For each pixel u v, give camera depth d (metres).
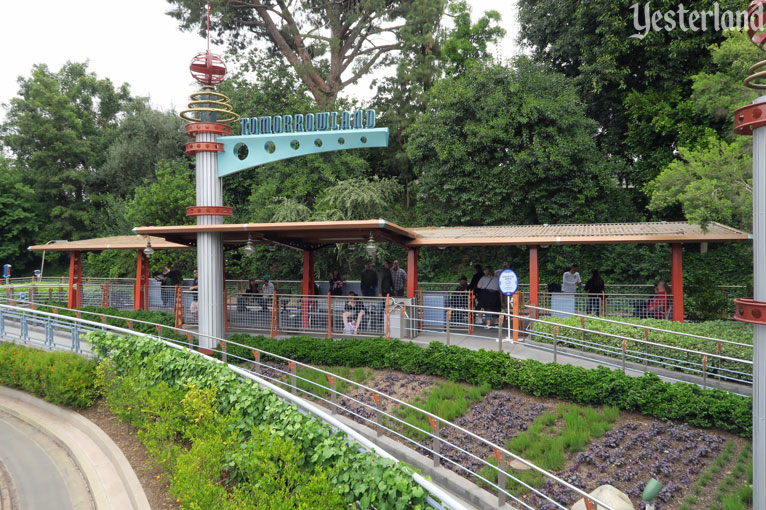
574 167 21.50
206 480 5.44
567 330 12.96
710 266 20.20
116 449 7.89
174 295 18.05
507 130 22.31
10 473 7.91
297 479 5.14
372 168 30.92
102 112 50.75
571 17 23.34
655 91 22.56
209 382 7.80
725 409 7.89
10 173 43.75
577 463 7.47
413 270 14.92
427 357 10.98
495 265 24.17
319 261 25.66
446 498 4.04
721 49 12.28
